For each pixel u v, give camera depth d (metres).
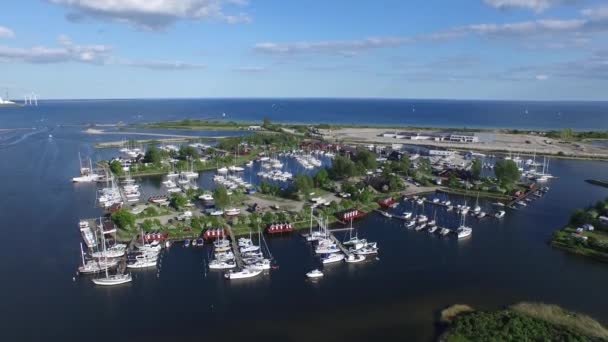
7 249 160.75
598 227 178.75
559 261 154.25
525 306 120.38
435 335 108.75
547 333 103.69
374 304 124.12
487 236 180.25
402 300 126.44
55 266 147.50
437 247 168.00
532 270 146.75
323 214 197.75
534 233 183.50
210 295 129.75
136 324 113.81
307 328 112.06
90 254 156.00
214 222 179.50
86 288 133.25
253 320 115.94
